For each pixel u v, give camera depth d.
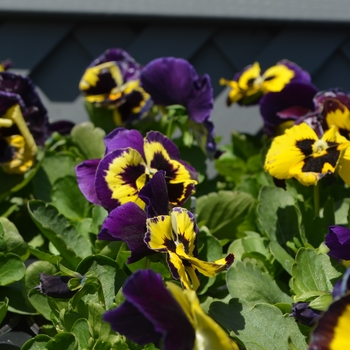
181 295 0.55
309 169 0.68
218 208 0.74
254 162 0.81
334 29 0.91
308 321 0.61
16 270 0.67
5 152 0.74
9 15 0.89
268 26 0.91
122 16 0.89
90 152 0.79
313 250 0.66
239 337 0.62
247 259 0.69
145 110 0.82
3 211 0.75
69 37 0.92
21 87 0.77
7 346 0.66
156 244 0.61
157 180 0.62
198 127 0.77
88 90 0.82
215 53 0.92
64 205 0.74
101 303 0.63
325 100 0.71
